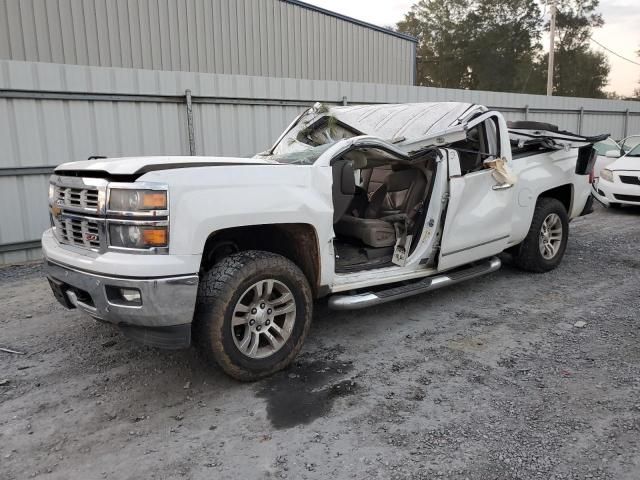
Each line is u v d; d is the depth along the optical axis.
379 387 3.71
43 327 4.88
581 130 17.28
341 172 4.11
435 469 2.82
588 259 7.11
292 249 4.10
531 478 2.74
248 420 3.32
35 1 11.27
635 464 2.84
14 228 7.36
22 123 7.23
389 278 4.55
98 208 3.38
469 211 5.07
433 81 52.03
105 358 4.21
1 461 2.93
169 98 8.41
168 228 3.23
